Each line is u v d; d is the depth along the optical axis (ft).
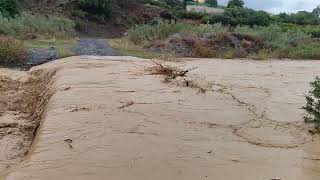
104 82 35.65
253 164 19.74
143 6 133.39
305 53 71.00
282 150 21.63
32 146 21.85
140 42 73.20
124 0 130.72
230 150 21.35
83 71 40.96
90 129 23.43
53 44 62.34
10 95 35.04
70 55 53.78
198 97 31.73
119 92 32.14
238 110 28.73
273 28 86.89
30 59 49.83
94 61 48.42
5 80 40.63
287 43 78.33
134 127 24.09
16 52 48.73
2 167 20.31
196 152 20.89
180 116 26.66
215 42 69.82
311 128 25.20
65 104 28.17
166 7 143.64
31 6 109.70
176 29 78.18
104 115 26.03
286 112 28.66
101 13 118.83
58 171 18.33
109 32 113.09
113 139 22.11
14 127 26.53
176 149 21.15
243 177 18.31
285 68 52.90
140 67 44.83
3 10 82.43
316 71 50.78
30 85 39.50
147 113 26.89
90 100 29.40
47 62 49.39
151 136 22.81
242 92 34.65
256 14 123.95
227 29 82.23
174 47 66.03
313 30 109.19
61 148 20.76
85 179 17.65
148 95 31.55
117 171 18.45
